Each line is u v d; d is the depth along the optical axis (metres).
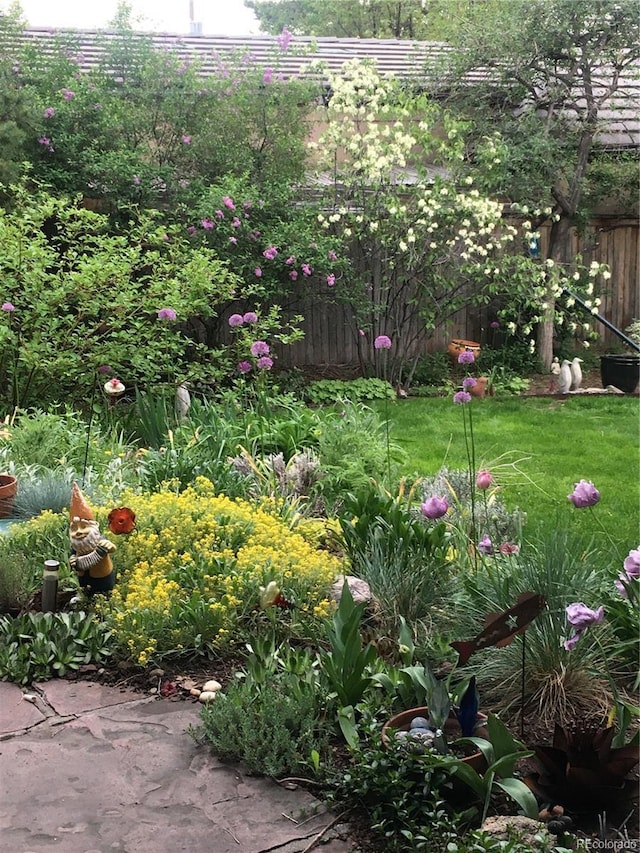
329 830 2.61
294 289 10.86
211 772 2.91
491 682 3.44
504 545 3.99
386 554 4.31
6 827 2.60
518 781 2.59
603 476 6.91
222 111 10.59
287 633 3.88
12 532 4.58
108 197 10.02
